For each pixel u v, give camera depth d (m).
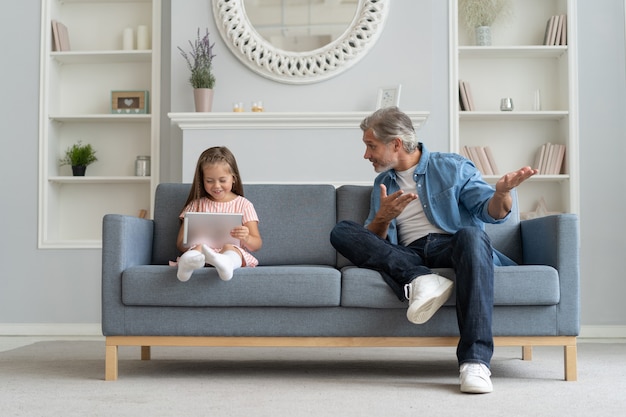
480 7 4.92
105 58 5.06
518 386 2.59
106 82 5.20
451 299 2.63
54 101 5.02
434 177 2.97
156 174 4.91
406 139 2.96
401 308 2.68
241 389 2.53
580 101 4.80
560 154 4.82
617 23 4.82
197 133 4.50
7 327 4.82
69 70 5.20
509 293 2.63
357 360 3.40
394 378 2.79
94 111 5.19
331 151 4.47
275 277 2.67
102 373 2.92
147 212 5.10
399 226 3.00
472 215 2.93
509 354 3.60
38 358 3.45
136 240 2.90
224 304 2.68
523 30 5.05
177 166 4.91
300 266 2.96
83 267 4.82
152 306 2.71
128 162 5.19
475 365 2.46
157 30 4.96
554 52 4.91
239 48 4.63
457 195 2.92
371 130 2.97
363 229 2.79
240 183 3.23
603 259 4.73
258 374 2.90
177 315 2.71
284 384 2.63
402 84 4.60
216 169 3.11
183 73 4.69
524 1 5.06
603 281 4.71
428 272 2.63
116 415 2.09
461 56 5.01
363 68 4.62
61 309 4.82
